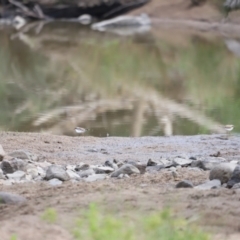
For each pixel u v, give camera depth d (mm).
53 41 61281
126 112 26328
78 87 33875
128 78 37562
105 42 60156
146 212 8906
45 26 79312
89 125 23688
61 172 13852
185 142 19938
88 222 7680
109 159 17219
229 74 39031
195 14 81125
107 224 6812
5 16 86812
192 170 14258
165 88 33562
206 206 9266
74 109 27109
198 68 41969
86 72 40406
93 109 27156
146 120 24516
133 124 23672
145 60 46719
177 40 61219
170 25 79312
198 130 22453
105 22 78750
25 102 28844
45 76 38375
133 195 10195
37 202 9961
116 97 30516
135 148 19016
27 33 69750
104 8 87812
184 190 10820
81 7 88000
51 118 25094
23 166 14766
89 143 19703
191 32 70250
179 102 28969
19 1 88375
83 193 10891
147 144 19688
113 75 38875
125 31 72688
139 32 70875
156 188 11320
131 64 44406
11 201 10141
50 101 29172
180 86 34312
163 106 27844
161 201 9664
